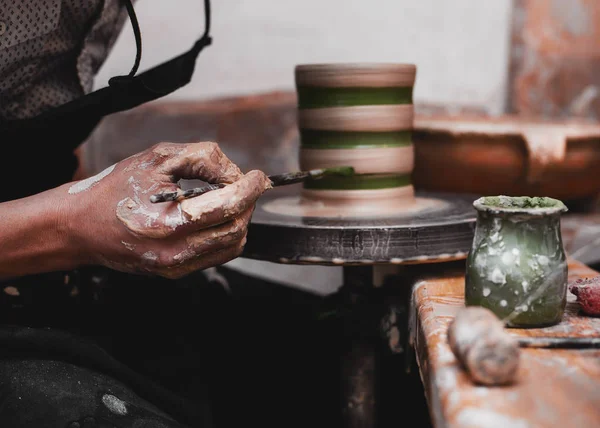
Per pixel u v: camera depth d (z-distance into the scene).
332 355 1.47
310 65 1.10
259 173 0.84
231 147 2.10
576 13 2.03
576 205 1.69
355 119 1.08
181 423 0.99
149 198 0.81
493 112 2.14
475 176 1.51
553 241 0.71
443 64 2.13
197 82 2.06
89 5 1.03
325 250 0.93
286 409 1.46
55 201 0.86
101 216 0.83
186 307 1.21
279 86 2.09
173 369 1.07
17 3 0.94
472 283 0.74
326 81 1.09
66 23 1.03
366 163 1.09
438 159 1.53
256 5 2.04
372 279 1.08
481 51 2.11
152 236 0.80
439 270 1.03
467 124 1.53
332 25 2.08
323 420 1.44
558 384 0.57
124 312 1.12
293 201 1.24
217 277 1.44
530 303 0.70
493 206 0.76
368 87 1.08
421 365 0.73
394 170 1.12
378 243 0.92
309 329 1.50
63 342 0.88
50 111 1.01
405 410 1.35
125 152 2.05
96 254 0.87
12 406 0.82
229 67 2.07
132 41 2.01
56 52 1.03
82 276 1.06
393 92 1.11
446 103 2.15
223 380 1.37
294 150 2.10
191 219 0.78
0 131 0.99
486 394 0.55
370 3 2.08
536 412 0.52
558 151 1.41
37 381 0.84
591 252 1.43
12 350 0.87
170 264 0.83
